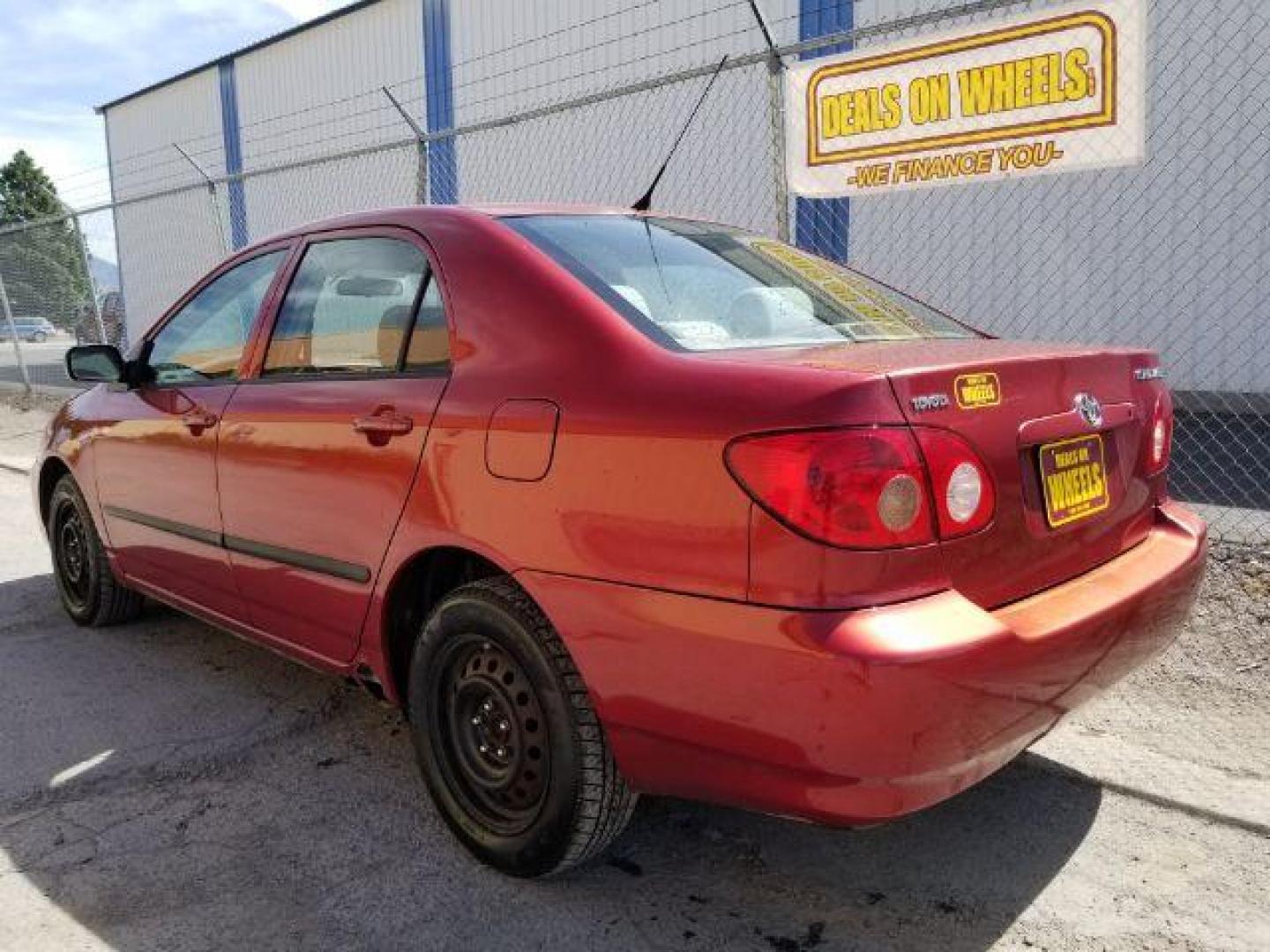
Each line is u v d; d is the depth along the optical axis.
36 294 14.38
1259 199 8.49
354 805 2.97
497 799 2.59
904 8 9.60
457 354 2.65
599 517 2.21
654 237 3.02
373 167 16.38
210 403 3.49
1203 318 8.88
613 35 12.20
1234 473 6.66
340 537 2.90
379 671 2.88
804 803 2.00
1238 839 2.71
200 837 2.80
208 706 3.69
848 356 2.26
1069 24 4.95
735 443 2.02
